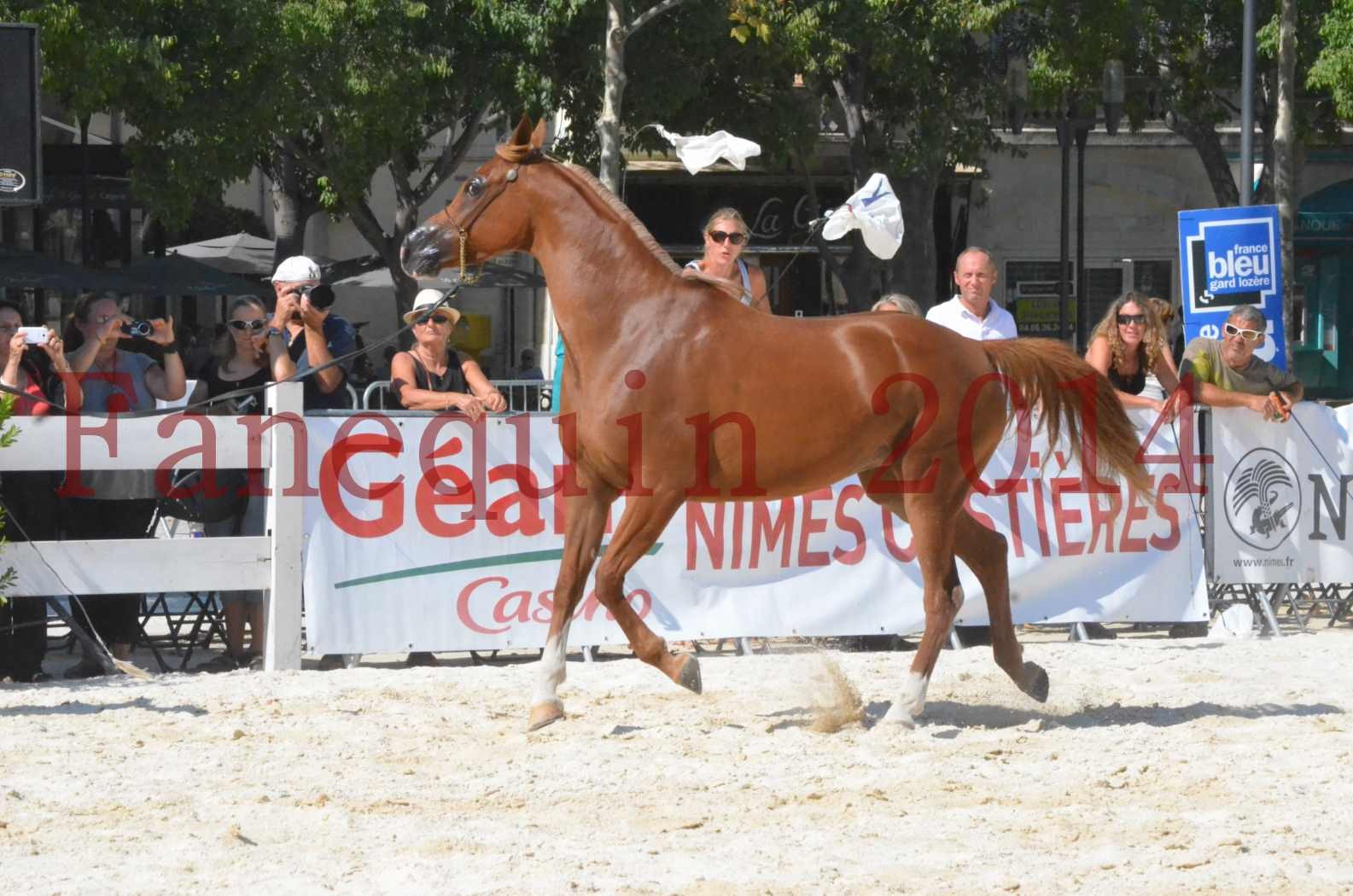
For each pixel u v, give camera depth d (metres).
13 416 10.98
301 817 7.39
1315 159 40.62
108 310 11.87
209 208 38.25
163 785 8.00
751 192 37.06
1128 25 30.94
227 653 12.49
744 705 10.16
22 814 7.43
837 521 12.54
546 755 8.69
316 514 11.64
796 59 28.16
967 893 6.28
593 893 6.26
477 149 38.75
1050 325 40.12
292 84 25.61
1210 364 13.60
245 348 12.68
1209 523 13.45
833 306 34.78
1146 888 6.33
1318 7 30.20
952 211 39.06
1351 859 6.74
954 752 8.77
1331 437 13.73
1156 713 9.95
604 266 9.25
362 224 31.02
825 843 6.98
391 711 9.91
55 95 27.42
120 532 12.19
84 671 11.89
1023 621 12.88
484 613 12.01
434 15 26.97
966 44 31.66
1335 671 11.55
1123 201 40.16
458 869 6.58
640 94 28.05
